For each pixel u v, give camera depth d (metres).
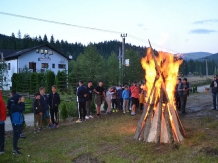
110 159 6.57
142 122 8.08
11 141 9.74
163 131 7.68
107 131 9.73
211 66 125.50
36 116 11.23
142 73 26.77
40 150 8.25
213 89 14.20
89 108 13.85
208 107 15.67
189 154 6.26
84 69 33.53
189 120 11.10
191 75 100.69
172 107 7.86
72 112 15.13
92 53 35.62
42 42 95.00
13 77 35.34
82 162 6.79
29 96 27.31
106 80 31.38
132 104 13.80
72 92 22.17
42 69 41.94
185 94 13.29
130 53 27.95
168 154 6.47
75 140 8.92
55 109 11.96
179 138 7.59
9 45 86.19
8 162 7.16
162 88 7.92
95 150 7.45
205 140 7.43
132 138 8.29
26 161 7.14
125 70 26.33
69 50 117.00
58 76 30.91
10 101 9.14
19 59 42.41
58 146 8.47
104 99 14.30
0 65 34.47
